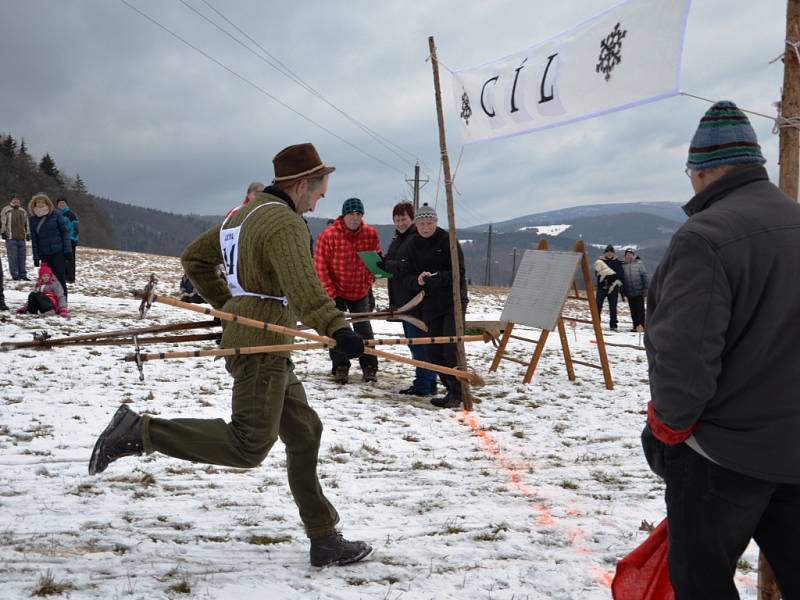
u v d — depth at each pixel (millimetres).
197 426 2859
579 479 4918
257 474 4660
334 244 7633
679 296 1952
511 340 13219
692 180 2273
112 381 7207
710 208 2086
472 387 8266
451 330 7020
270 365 2941
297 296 2807
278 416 2969
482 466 5199
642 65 4969
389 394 7629
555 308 8125
